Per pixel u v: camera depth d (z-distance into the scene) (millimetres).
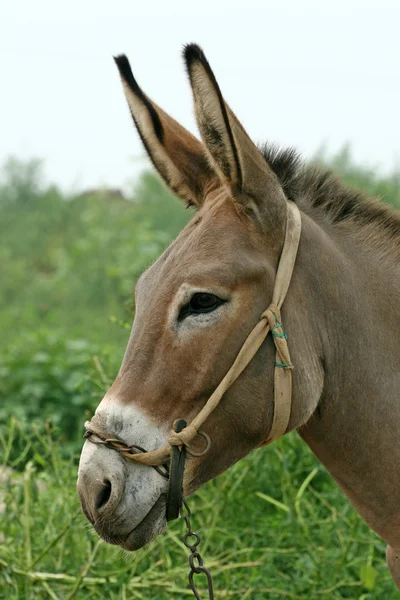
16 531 6051
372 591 5852
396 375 4113
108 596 5773
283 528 6211
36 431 6656
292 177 4254
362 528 6297
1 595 5691
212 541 6289
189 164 4238
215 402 3738
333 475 4266
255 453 6574
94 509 3662
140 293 3955
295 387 3871
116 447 3674
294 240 3912
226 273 3766
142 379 3746
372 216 4344
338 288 4059
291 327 3889
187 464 3771
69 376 9242
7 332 12891
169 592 5754
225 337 3762
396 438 4086
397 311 4160
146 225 14898
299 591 5820
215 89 3633
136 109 4172
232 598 5832
